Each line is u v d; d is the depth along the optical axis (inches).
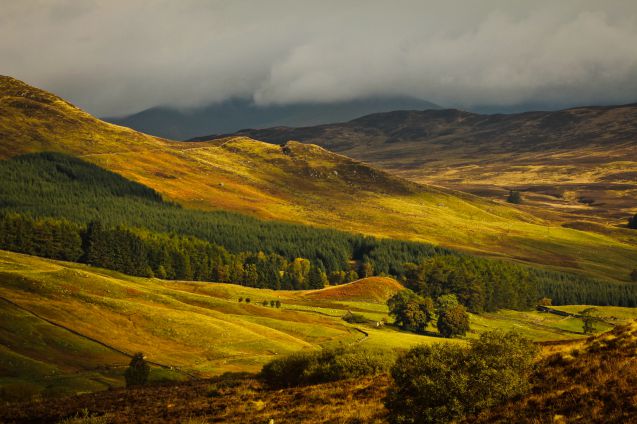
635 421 967.0
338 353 2057.1
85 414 1647.4
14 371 2496.3
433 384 1210.6
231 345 3558.1
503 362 1251.8
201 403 1729.8
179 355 3248.0
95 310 3590.1
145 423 1558.8
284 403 1621.6
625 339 1257.4
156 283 5949.8
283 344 3759.8
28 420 1685.5
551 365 1284.4
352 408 1462.8
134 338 3371.1
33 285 3703.3
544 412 1096.2
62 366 2714.1
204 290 6008.9
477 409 1181.7
